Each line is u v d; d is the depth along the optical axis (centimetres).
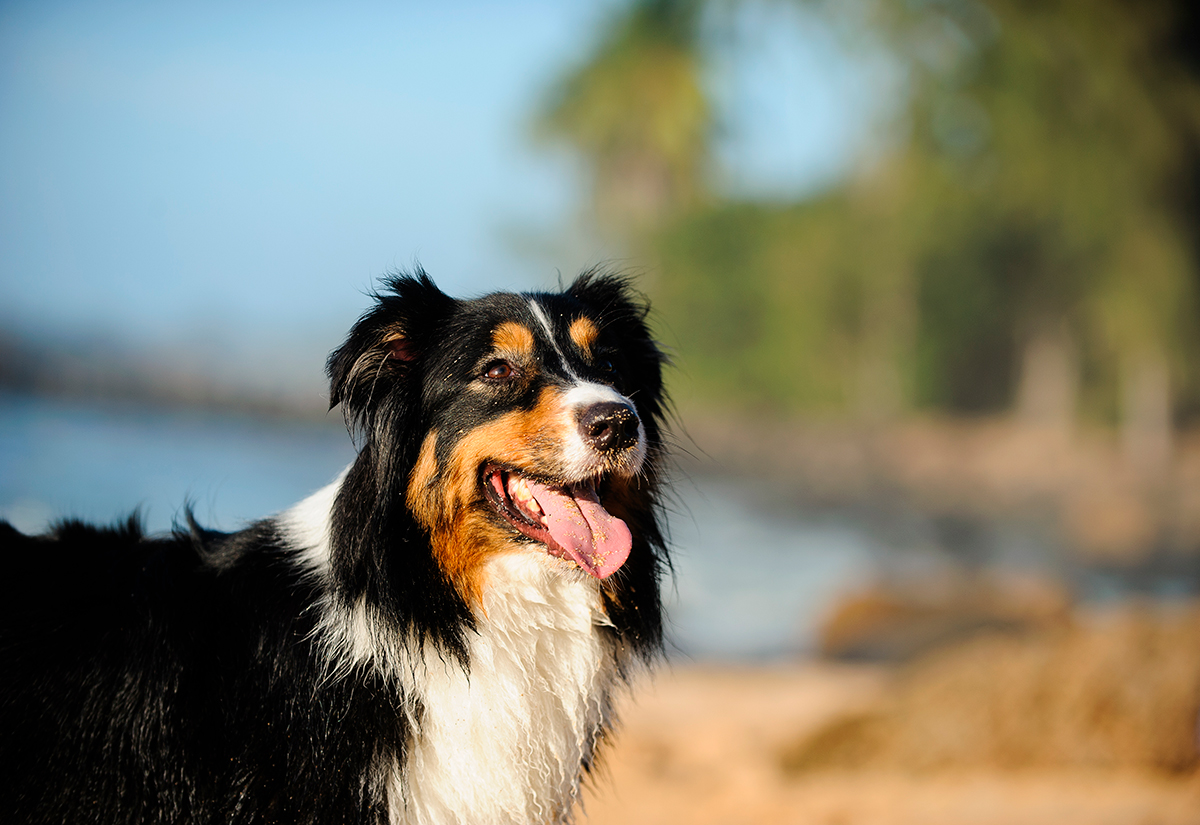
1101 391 4425
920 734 724
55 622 343
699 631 1541
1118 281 4106
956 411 4709
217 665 337
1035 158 4253
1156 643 727
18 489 1816
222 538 377
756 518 2830
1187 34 4838
